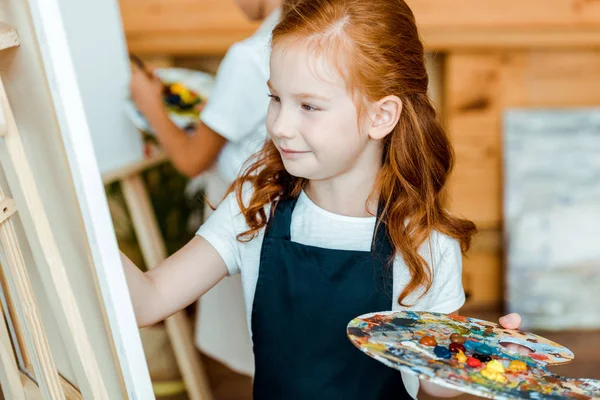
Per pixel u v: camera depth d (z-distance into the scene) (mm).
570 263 2791
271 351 1156
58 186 968
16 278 953
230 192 1253
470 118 2795
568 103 2789
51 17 845
